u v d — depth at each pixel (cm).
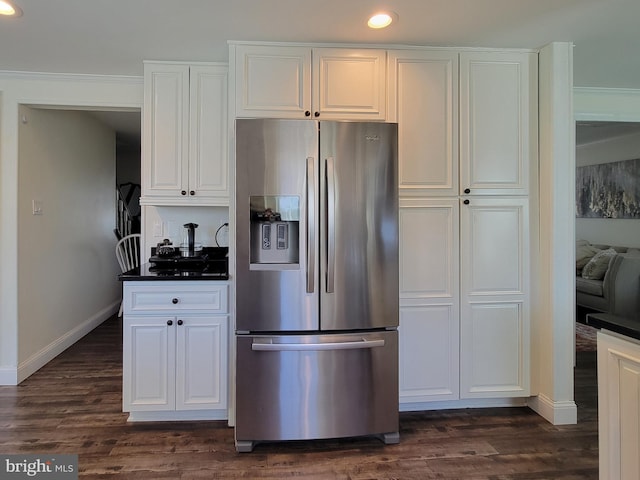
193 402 242
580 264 567
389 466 206
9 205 299
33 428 239
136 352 238
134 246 525
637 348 127
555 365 248
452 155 251
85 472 198
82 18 213
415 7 203
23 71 289
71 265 394
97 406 267
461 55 251
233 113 238
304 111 241
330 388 220
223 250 316
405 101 247
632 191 549
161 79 272
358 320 222
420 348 251
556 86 246
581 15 213
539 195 257
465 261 253
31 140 319
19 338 305
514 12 209
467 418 254
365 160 220
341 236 219
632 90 336
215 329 242
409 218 249
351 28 224
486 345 256
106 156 482
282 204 218
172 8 203
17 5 200
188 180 276
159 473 198
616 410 135
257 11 206
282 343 214
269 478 195
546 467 205
